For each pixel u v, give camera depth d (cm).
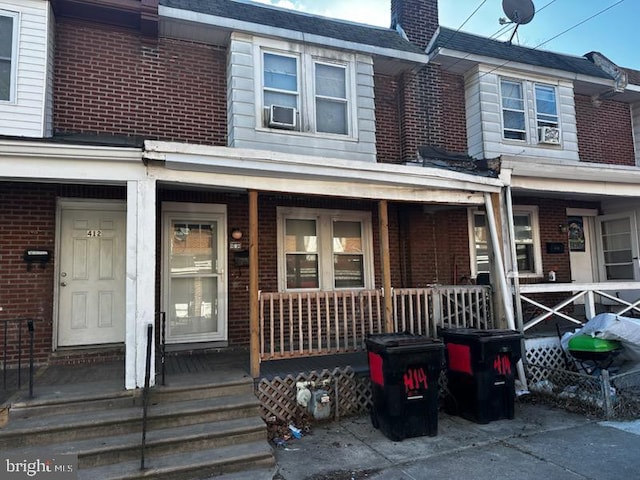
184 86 717
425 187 645
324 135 750
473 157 858
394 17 950
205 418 476
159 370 576
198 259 730
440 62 871
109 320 668
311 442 492
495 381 547
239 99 703
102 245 675
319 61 768
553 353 727
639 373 614
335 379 572
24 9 611
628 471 402
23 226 619
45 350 614
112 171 495
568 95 948
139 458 419
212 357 666
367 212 838
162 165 508
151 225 500
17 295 609
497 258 683
